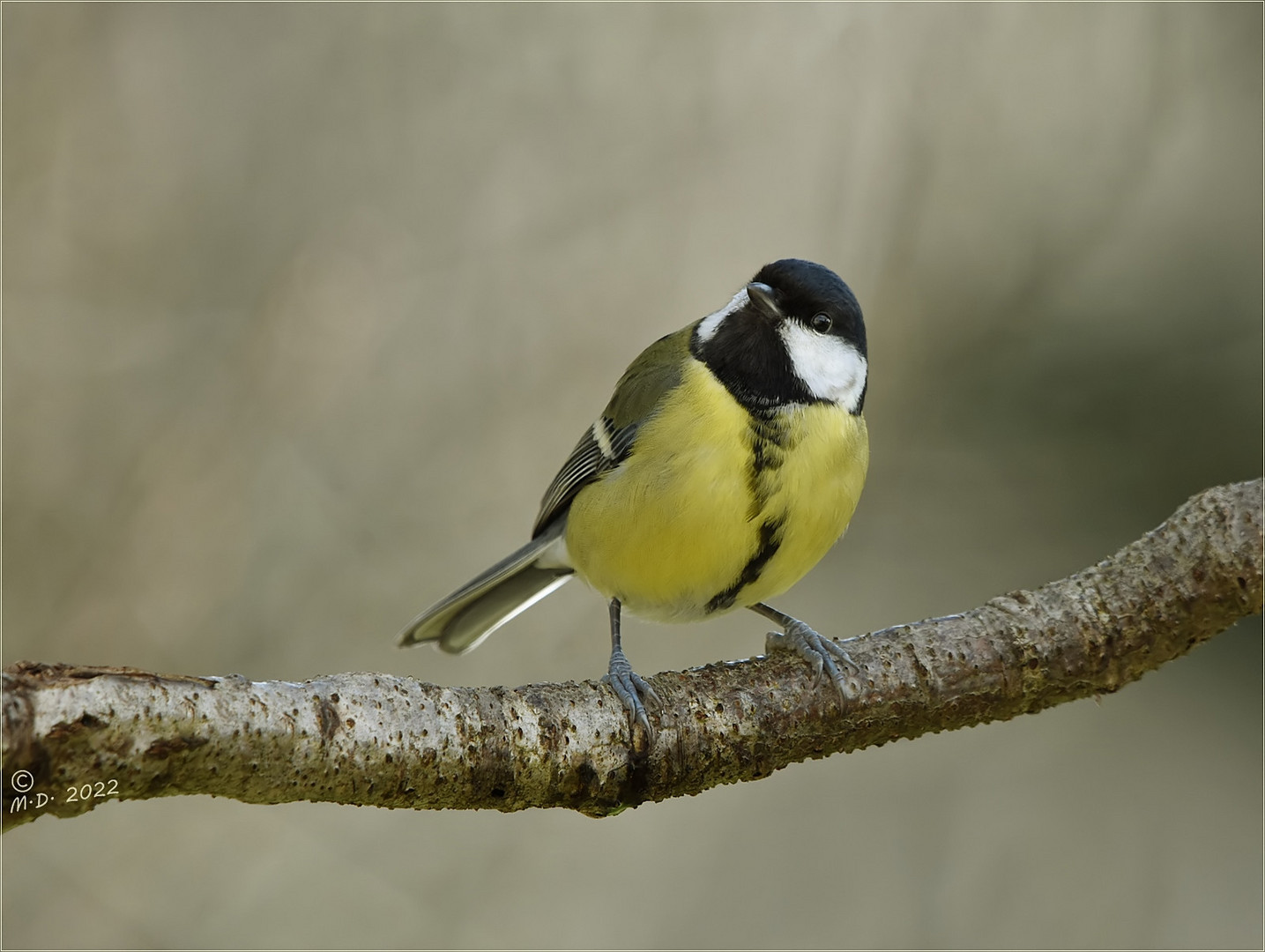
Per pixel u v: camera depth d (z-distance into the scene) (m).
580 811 5.30
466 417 11.70
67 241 11.37
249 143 12.07
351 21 12.54
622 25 13.06
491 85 12.77
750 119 12.99
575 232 12.49
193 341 11.34
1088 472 13.51
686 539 6.69
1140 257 13.73
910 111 13.28
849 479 6.86
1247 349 13.39
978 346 13.62
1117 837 11.85
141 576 10.38
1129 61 13.30
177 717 4.24
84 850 10.00
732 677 5.68
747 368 6.75
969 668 5.75
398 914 10.56
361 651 10.87
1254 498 5.59
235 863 10.38
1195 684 12.78
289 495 11.13
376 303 11.71
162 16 12.04
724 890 11.42
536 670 11.34
